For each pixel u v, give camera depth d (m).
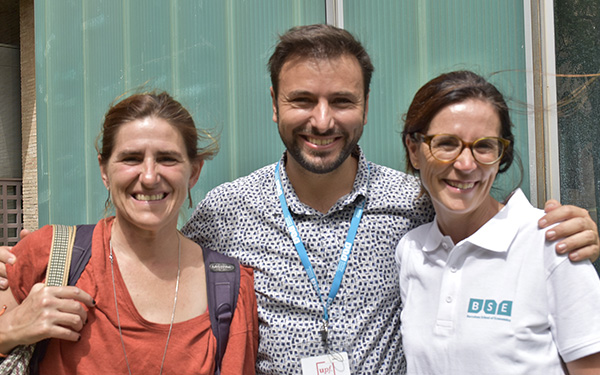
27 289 1.78
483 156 1.72
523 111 2.79
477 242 1.75
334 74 2.02
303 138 2.10
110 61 5.48
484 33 2.98
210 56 4.47
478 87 1.76
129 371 1.73
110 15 5.47
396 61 3.36
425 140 1.78
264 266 2.17
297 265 2.15
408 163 2.04
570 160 2.77
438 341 1.77
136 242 1.89
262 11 4.06
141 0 5.10
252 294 2.05
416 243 2.02
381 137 3.43
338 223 2.20
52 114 6.36
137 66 5.17
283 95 2.09
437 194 1.81
